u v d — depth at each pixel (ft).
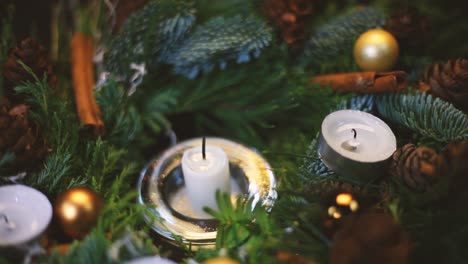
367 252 0.96
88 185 1.23
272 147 1.37
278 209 1.19
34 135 1.20
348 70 1.42
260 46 1.37
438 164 1.10
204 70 1.42
